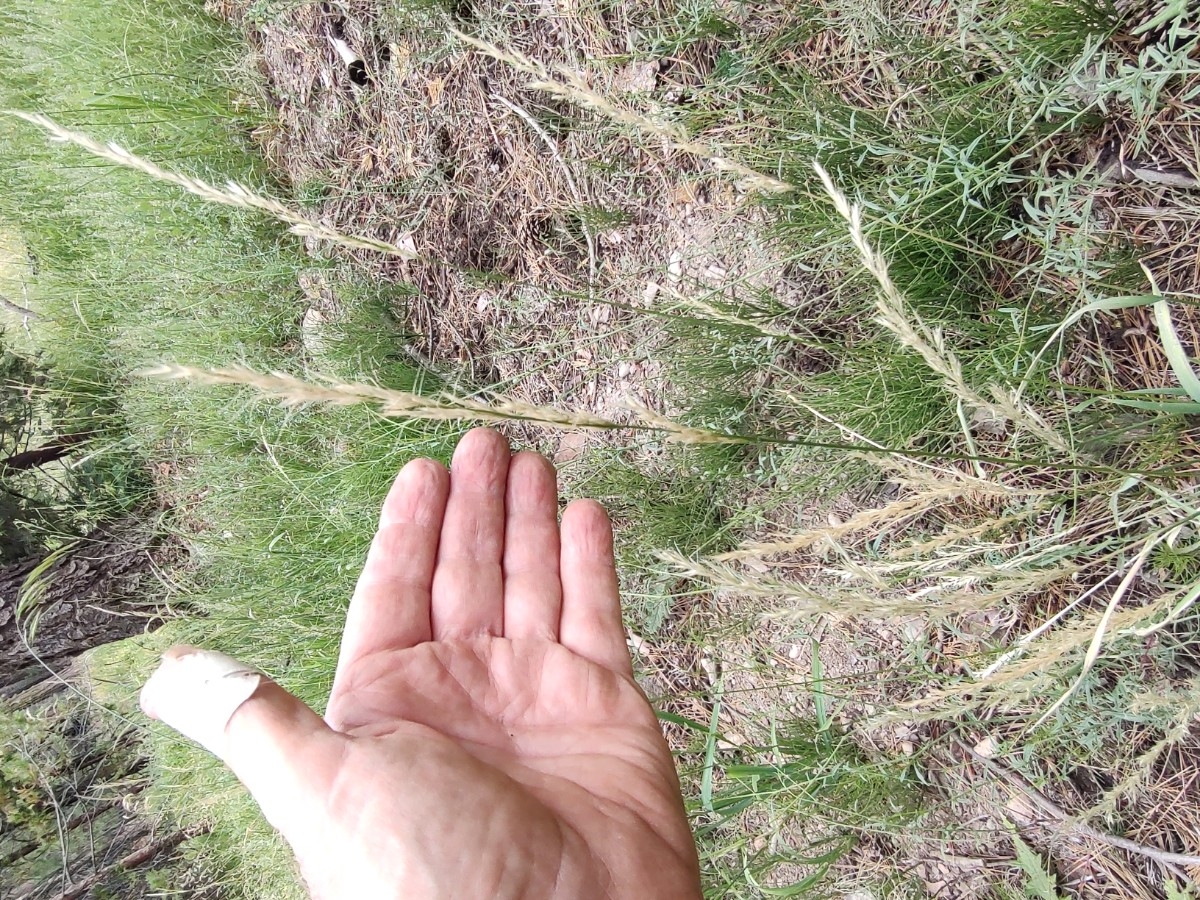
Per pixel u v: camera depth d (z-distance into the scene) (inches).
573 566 12.9
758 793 13.7
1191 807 12.3
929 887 14.6
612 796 11.0
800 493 15.1
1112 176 12.5
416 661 11.7
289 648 19.6
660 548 16.4
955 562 13.3
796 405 15.2
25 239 29.7
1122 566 10.2
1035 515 12.7
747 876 14.4
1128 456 12.2
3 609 25.2
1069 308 12.5
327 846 9.5
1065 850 13.4
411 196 20.2
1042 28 12.0
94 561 26.9
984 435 13.4
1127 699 12.1
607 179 17.6
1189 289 11.9
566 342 18.3
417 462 13.0
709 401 15.9
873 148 13.1
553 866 9.9
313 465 21.4
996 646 13.3
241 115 23.2
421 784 9.8
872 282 13.7
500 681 11.9
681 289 16.9
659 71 16.8
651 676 17.8
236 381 8.3
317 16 21.2
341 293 20.8
